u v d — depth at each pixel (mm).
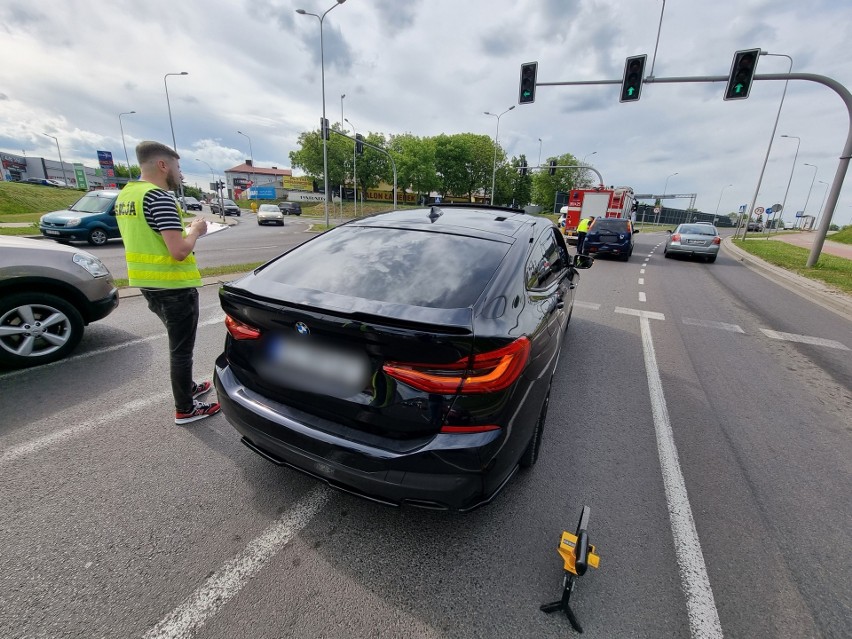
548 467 2686
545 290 2598
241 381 2166
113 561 1874
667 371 4391
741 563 2000
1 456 2543
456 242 2447
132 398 3281
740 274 12297
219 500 2270
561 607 1702
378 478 1732
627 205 20766
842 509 2402
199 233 2805
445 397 1683
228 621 1641
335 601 1737
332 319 1733
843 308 7902
